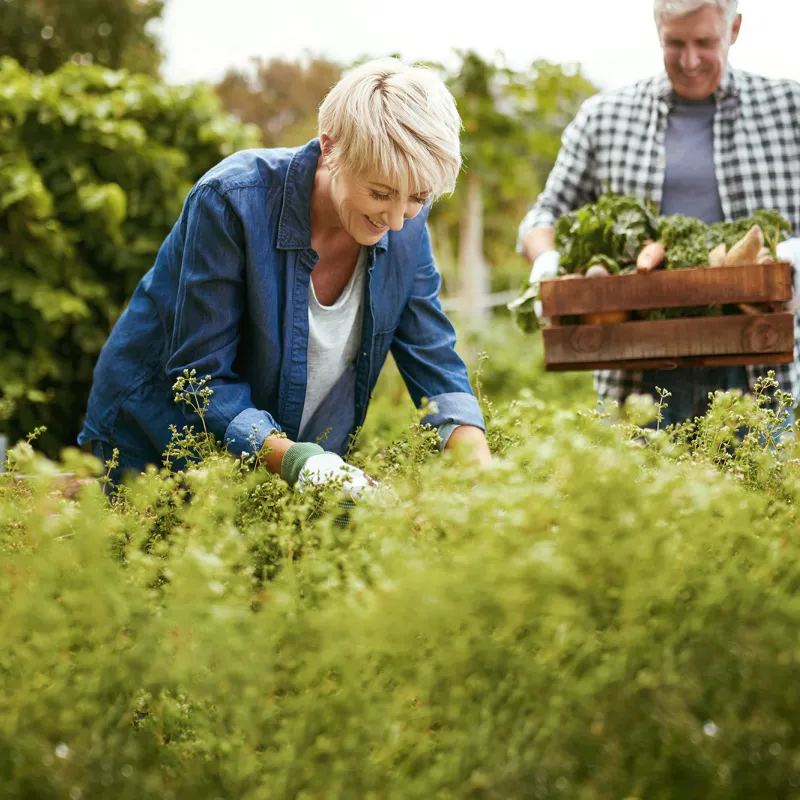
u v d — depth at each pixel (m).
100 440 2.19
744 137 2.83
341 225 2.01
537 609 0.91
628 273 2.54
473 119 8.91
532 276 2.79
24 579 1.06
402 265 2.12
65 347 5.11
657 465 1.52
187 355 1.98
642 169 2.91
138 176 5.21
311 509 1.51
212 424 1.93
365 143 1.71
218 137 5.59
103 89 5.48
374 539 1.19
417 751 0.93
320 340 2.10
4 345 4.84
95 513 1.08
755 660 0.92
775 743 0.90
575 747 0.88
